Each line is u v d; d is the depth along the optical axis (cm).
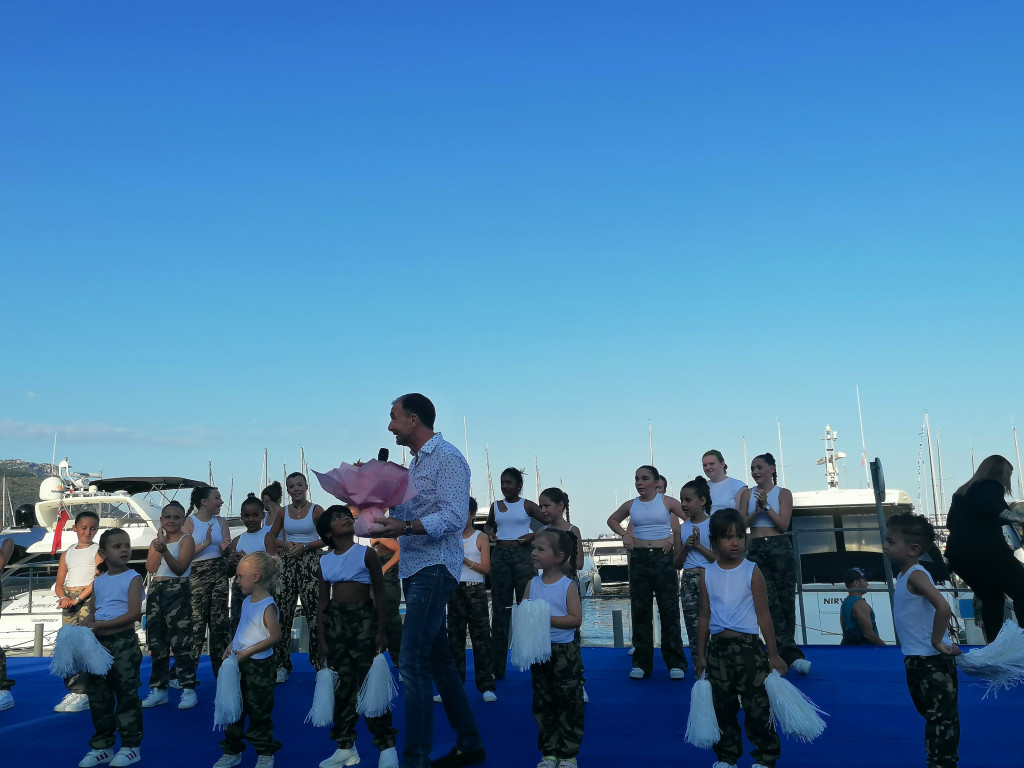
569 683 522
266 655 562
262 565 566
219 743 623
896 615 474
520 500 852
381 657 534
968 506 602
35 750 628
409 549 522
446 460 522
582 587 2817
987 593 596
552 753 520
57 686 898
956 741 450
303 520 859
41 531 2289
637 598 817
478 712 696
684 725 628
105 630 583
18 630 2014
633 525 831
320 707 541
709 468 824
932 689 454
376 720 534
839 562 1712
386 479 489
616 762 540
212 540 837
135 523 2408
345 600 561
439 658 537
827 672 778
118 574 596
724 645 480
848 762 521
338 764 548
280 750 603
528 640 505
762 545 780
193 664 778
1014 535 648
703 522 772
